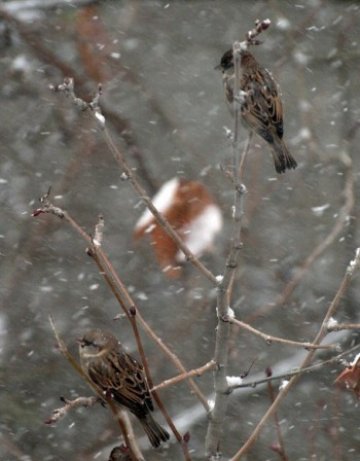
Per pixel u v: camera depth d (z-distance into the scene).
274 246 15.62
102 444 14.60
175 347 15.28
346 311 15.42
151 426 8.10
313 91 15.88
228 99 10.43
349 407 14.27
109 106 15.46
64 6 13.93
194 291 15.19
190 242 9.41
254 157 15.04
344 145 14.87
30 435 14.95
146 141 16.11
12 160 16.14
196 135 16.12
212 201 9.40
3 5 14.01
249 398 14.67
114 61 14.28
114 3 15.73
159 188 14.47
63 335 15.88
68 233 16.16
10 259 15.58
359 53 14.71
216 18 16.64
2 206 15.93
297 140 14.80
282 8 16.19
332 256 15.60
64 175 15.23
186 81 16.59
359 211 15.44
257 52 16.14
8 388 15.29
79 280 16.17
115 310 16.17
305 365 6.88
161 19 16.50
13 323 15.83
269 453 14.73
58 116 15.12
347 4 15.48
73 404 6.62
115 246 16.14
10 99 15.82
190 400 15.12
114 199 16.17
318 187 15.72
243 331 15.50
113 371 8.14
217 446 7.22
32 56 15.37
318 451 14.27
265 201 15.73
